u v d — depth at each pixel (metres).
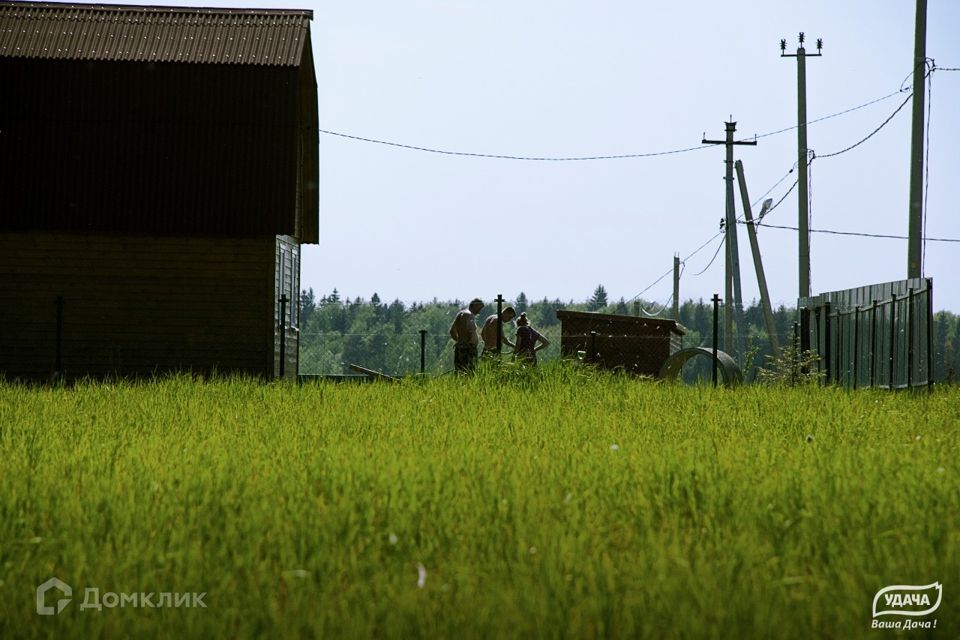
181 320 96.75
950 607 16.94
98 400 53.31
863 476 27.41
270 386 63.50
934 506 23.67
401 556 19.98
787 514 22.92
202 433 39.31
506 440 37.53
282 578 18.41
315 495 25.23
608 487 26.20
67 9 101.94
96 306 96.44
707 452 33.31
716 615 16.19
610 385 67.88
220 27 102.00
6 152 96.12
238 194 96.62
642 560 19.02
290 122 98.12
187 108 97.94
